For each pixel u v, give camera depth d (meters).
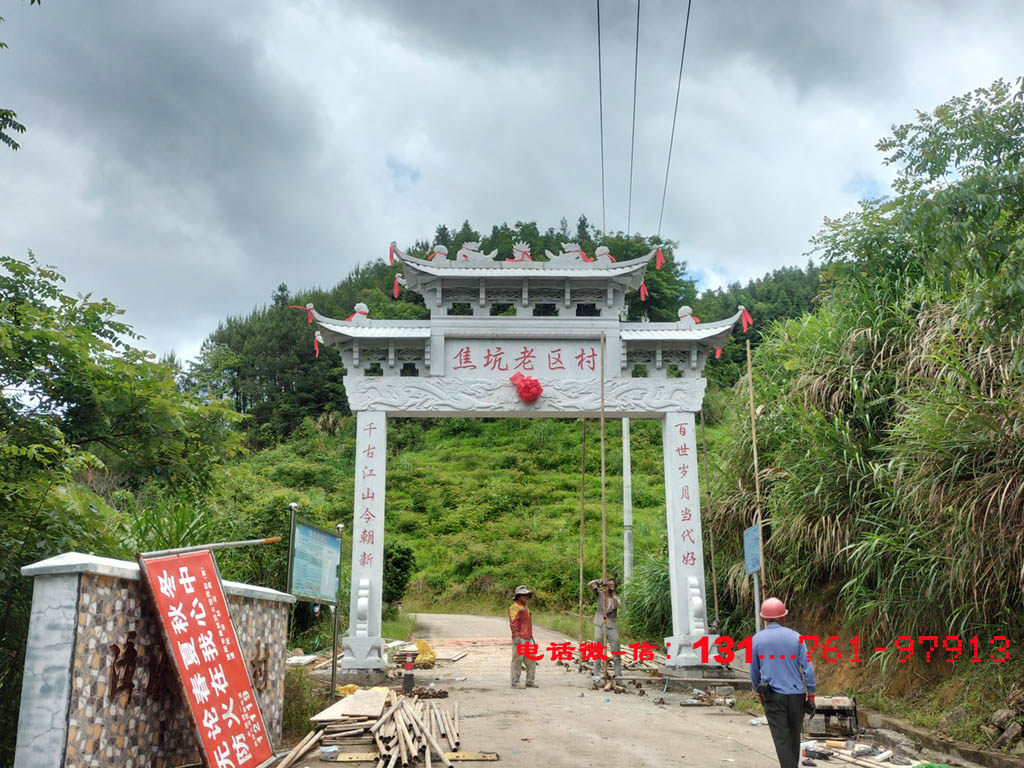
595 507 39.09
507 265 13.09
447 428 57.72
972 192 6.12
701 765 6.80
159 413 8.95
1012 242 6.43
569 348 13.02
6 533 7.49
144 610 5.39
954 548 8.48
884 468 9.98
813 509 10.72
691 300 59.69
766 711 6.14
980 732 7.42
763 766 6.83
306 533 8.91
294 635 15.73
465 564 33.22
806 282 81.19
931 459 8.79
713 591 12.60
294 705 8.50
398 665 13.66
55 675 4.48
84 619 4.64
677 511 12.59
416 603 31.19
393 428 58.22
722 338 13.01
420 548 36.25
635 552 25.55
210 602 5.98
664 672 12.08
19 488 7.64
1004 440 8.12
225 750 5.53
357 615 11.81
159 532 11.19
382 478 12.47
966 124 6.37
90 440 8.70
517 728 8.26
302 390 66.56
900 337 11.30
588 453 48.59
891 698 9.12
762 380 13.37
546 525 36.88
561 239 80.38
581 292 13.23
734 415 13.80
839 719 8.10
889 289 11.84
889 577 9.40
